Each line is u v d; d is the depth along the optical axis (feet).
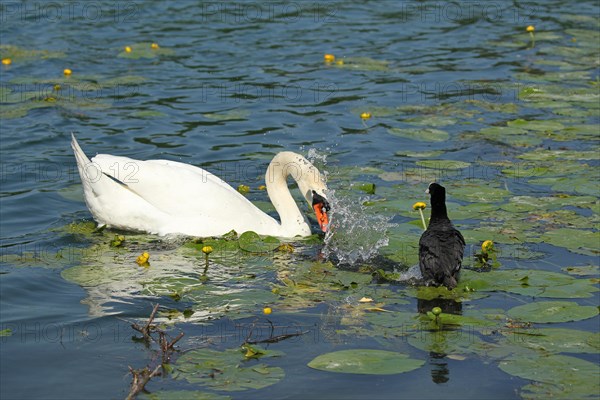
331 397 30.04
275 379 30.81
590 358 32.27
